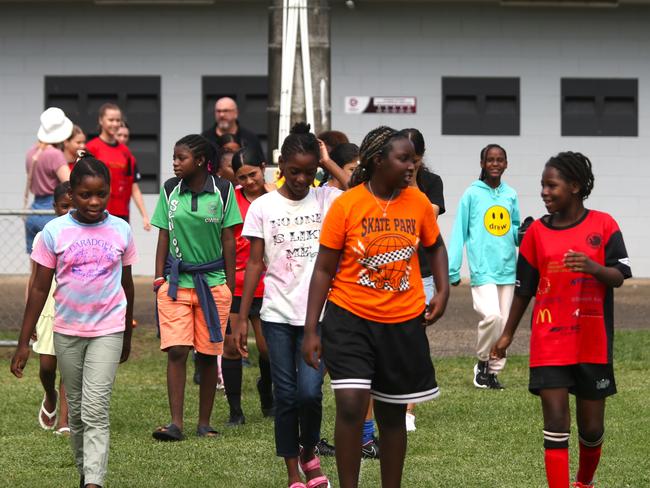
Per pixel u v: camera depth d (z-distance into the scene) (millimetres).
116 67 45125
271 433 20953
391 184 14734
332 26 44875
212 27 44938
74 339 16594
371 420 19188
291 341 17062
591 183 15688
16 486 17281
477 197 25422
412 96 45094
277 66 29141
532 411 22469
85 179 16297
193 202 20641
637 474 17750
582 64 45281
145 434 20812
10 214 28281
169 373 20609
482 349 24969
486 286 25141
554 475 15258
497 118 45344
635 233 45719
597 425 15711
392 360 14805
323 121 28969
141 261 45125
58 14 45000
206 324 20562
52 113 29922
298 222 17094
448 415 22203
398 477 15289
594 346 15398
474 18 45000
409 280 14906
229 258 20922
